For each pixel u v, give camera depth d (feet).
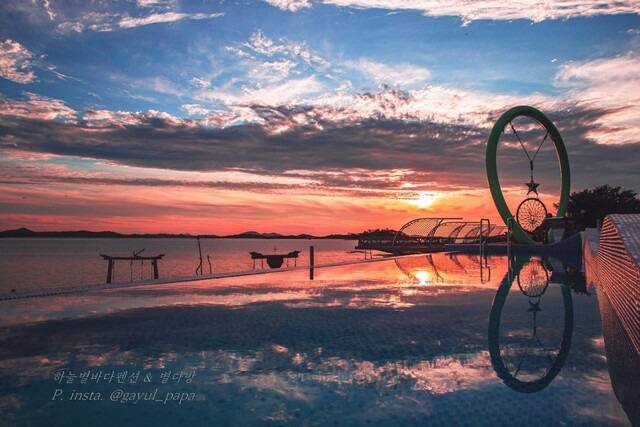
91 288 23.11
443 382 9.12
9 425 7.23
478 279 28.81
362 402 8.11
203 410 7.82
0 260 177.99
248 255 233.14
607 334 13.23
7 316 16.20
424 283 26.40
